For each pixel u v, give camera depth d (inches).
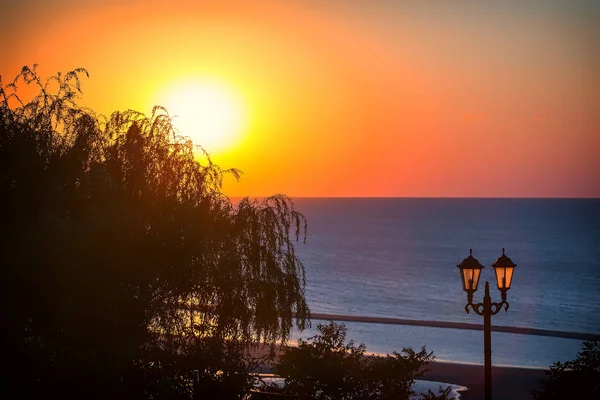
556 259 4409.5
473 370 1278.3
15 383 423.2
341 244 5590.6
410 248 5211.6
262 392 518.3
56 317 433.7
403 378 550.0
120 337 439.2
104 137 511.5
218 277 486.6
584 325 2028.8
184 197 502.3
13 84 499.5
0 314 417.1
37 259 418.9
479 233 6973.4
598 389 510.0
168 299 473.7
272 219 536.1
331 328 589.3
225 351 493.7
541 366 1338.6
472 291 542.3
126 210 465.7
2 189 450.6
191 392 474.9
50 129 490.6
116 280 444.8
